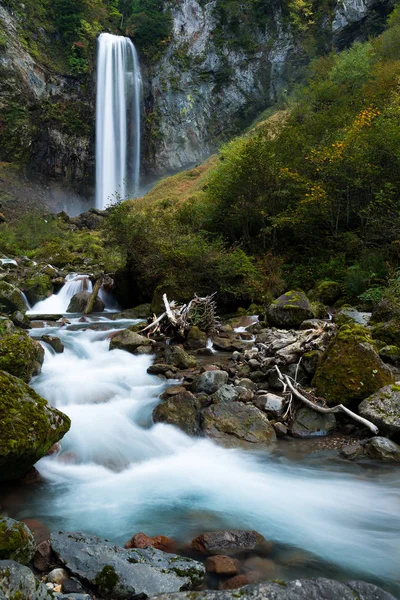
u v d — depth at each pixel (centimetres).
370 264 1226
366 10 4778
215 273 1309
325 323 818
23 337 695
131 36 5684
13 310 1268
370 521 382
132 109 5541
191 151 5631
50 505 402
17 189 4303
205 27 5675
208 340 998
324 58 3428
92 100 5197
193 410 576
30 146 4691
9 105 4566
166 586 276
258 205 1639
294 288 1398
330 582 239
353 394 577
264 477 464
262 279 1367
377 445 500
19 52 4741
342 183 1455
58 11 5216
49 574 285
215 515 389
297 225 1547
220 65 5622
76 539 317
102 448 517
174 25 5756
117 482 454
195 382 663
